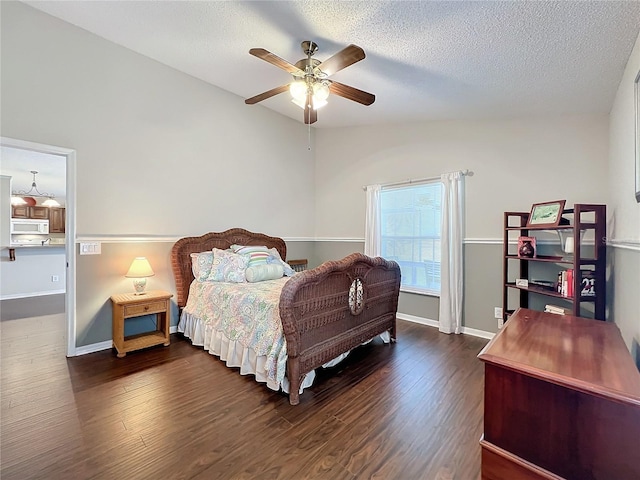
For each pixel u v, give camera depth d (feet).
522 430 3.67
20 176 19.90
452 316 12.32
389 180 14.69
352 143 16.15
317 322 7.72
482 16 6.21
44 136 8.93
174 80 11.74
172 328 11.84
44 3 8.48
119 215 10.51
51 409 6.70
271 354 7.50
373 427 6.20
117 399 7.15
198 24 8.54
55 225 25.79
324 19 7.30
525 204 10.96
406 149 14.07
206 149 12.85
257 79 12.07
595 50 6.64
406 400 7.22
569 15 5.77
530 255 9.96
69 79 9.35
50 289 19.42
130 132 10.68
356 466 5.13
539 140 10.68
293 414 6.64
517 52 7.17
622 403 3.05
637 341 5.85
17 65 8.48
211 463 5.17
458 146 12.46
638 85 5.66
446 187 12.44
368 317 9.84
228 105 13.58
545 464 3.52
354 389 7.75
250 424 6.27
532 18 6.00
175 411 6.70
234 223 13.96
